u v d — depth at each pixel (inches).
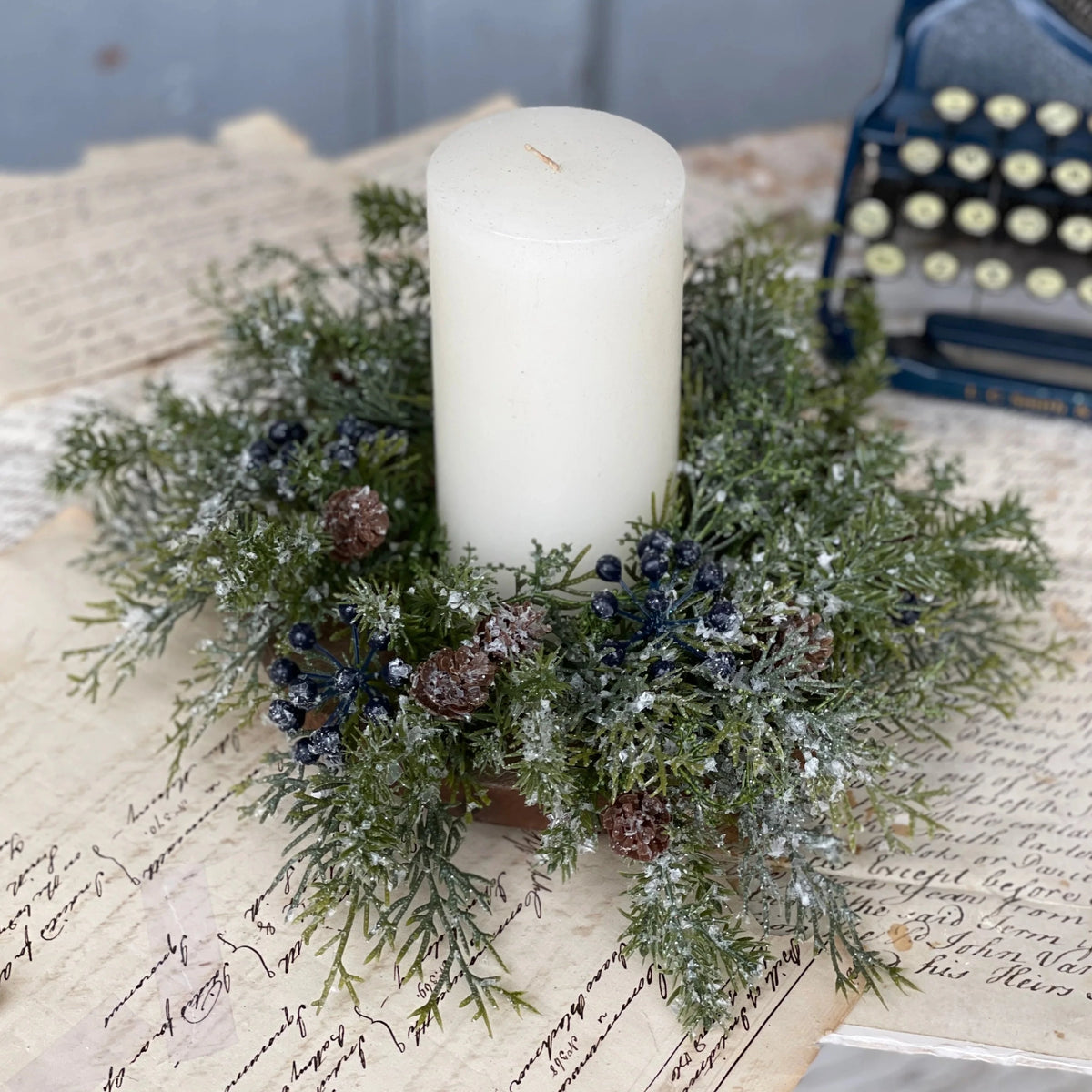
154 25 56.3
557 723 27.8
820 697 28.8
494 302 28.1
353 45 57.8
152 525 32.5
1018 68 35.4
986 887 29.4
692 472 30.4
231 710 31.4
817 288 33.6
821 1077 27.5
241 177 42.4
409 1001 28.1
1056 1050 27.7
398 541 31.0
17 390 36.8
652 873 27.8
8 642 32.2
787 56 57.1
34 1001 28.2
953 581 30.4
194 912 29.0
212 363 37.4
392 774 27.6
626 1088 27.4
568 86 59.1
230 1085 27.4
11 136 57.9
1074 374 36.8
